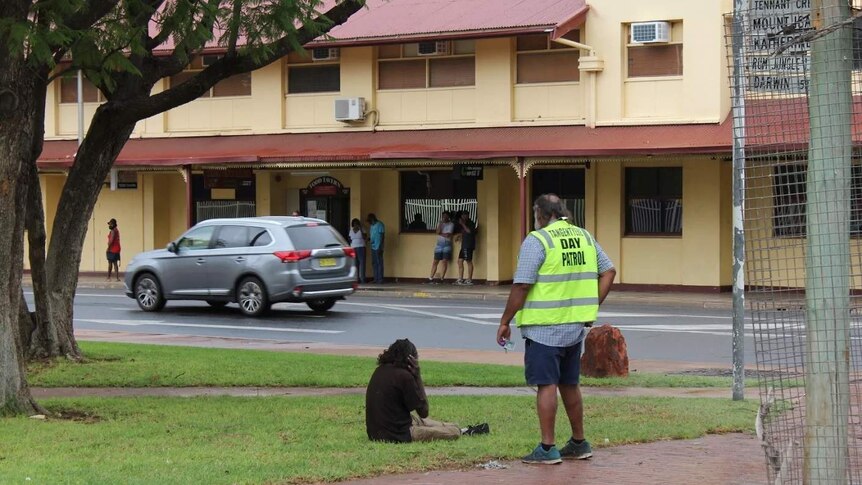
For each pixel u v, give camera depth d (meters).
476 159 37.75
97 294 39.12
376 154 39.22
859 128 8.18
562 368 11.47
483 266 41.66
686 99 37.19
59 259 19.88
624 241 39.03
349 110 41.81
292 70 43.66
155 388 17.36
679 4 37.19
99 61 15.96
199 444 12.20
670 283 38.41
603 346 18.39
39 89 17.19
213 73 18.27
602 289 11.48
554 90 39.47
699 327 27.33
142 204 47.50
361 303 35.19
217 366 19.38
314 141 42.28
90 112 47.19
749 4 9.02
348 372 18.77
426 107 41.34
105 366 19.27
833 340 7.96
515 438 12.53
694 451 12.07
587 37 38.53
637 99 37.97
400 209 43.31
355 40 40.22
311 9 18.05
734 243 15.44
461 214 41.50
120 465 10.93
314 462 11.11
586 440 12.10
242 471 10.65
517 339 25.41
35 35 13.43
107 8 15.86
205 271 30.84
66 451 11.80
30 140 14.30
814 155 8.00
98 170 19.94
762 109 9.70
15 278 14.42
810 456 8.06
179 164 42.06
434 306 34.00
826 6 8.02
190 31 17.27
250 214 46.09
